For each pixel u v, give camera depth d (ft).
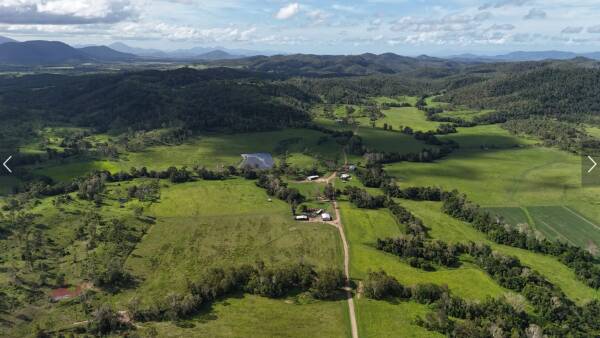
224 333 406.41
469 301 447.83
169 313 425.28
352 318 435.53
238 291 480.64
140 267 520.01
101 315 409.49
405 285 490.90
